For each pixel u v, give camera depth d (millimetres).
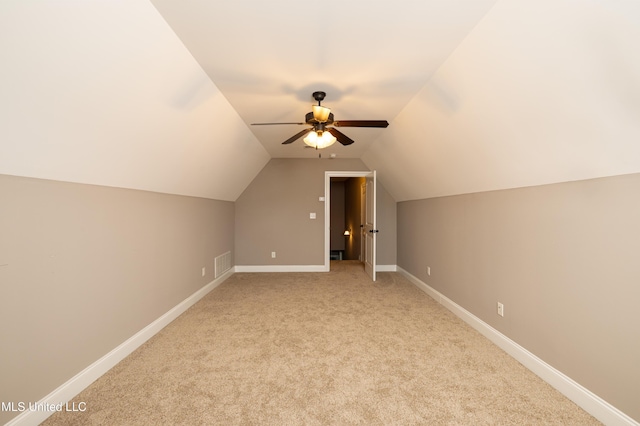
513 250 2469
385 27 1768
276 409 1798
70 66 1453
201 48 1972
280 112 3188
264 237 5668
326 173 5680
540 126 1859
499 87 1921
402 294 4195
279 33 1824
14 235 1588
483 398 1902
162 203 3088
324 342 2691
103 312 2223
